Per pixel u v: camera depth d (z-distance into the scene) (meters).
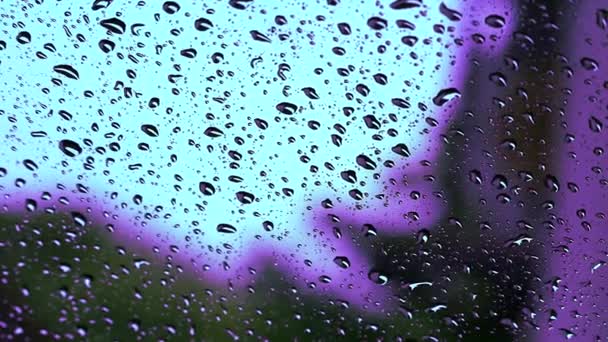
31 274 0.21
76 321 0.20
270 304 0.21
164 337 0.20
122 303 0.21
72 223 0.21
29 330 0.20
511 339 0.21
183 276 0.21
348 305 0.21
